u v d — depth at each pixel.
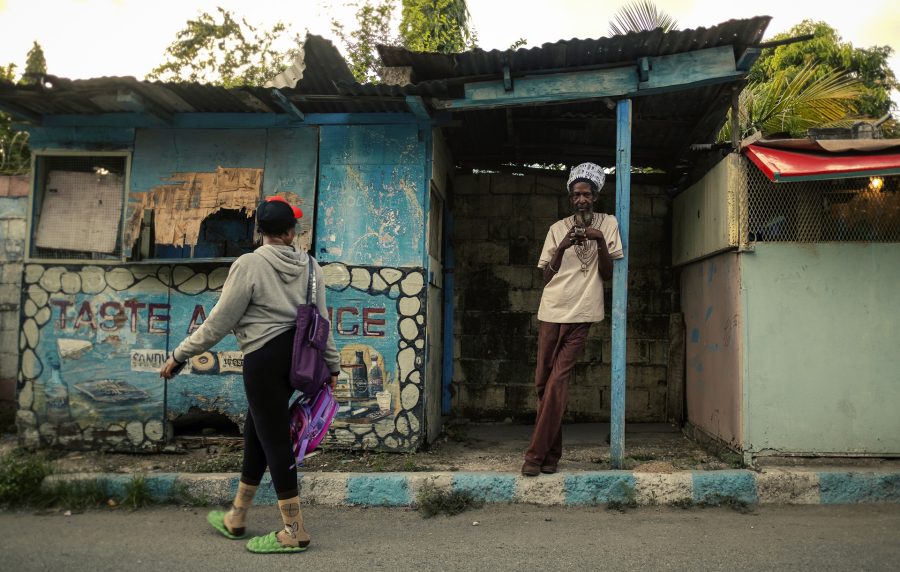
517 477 4.02
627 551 3.12
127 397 4.84
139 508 3.89
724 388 4.64
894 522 3.57
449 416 6.08
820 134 4.62
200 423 5.09
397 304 4.72
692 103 4.88
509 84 4.29
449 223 6.12
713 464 4.35
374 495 4.00
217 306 2.99
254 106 4.62
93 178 5.03
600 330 6.07
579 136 5.69
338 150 4.82
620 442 4.23
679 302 6.05
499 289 6.15
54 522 3.62
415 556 3.07
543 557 3.05
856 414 4.24
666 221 6.16
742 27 3.87
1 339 6.11
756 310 4.32
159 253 4.89
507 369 6.09
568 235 4.09
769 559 2.99
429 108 4.48
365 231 4.77
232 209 4.82
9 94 4.44
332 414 3.28
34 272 4.94
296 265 3.19
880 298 4.27
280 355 3.06
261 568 2.90
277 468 3.07
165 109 4.76
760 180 4.41
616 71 4.23
